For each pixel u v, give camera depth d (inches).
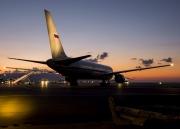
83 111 525.7
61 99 831.7
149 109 359.3
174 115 300.5
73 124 366.9
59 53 1667.1
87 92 1266.0
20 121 394.6
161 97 949.8
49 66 1616.6
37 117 437.4
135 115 344.8
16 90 1494.8
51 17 1592.0
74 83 2139.5
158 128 277.1
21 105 636.7
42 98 870.4
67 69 1702.8
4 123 376.5
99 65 2139.5
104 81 2220.7
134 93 1218.6
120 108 372.5
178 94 1160.2
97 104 674.8
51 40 1608.0
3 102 717.3
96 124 367.6
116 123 354.0
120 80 2066.9
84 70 1868.8
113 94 1123.3
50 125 358.6
